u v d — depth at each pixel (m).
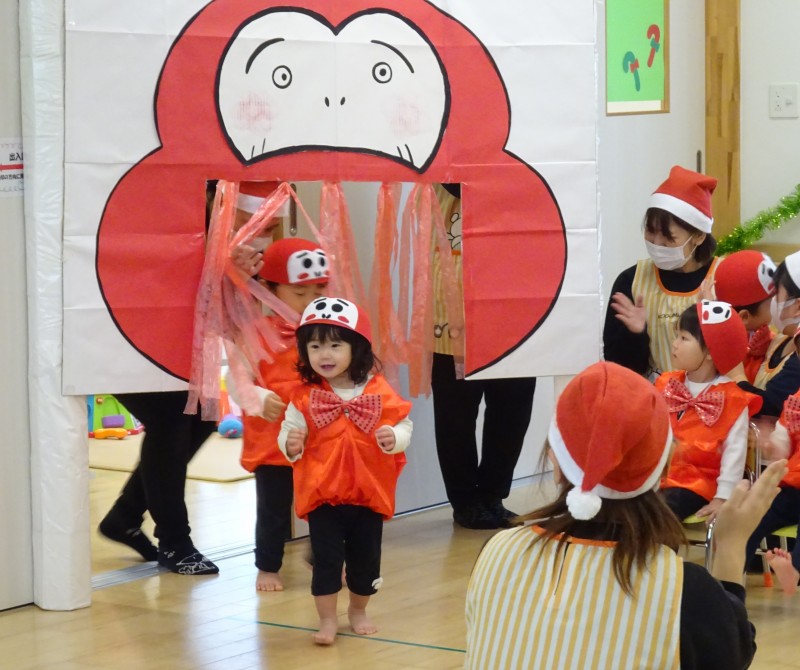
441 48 4.20
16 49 3.91
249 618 3.96
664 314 4.60
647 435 1.92
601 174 6.06
